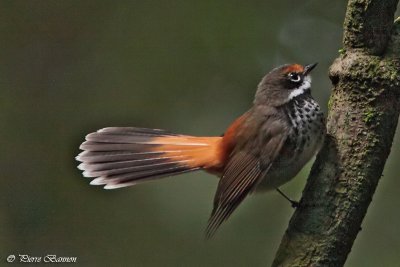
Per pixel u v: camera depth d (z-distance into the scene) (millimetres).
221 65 14336
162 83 14422
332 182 7652
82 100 14516
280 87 9688
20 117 14398
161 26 14672
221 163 9648
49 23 14938
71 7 14992
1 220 13289
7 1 14961
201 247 12844
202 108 14211
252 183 9281
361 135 7691
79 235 13188
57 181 13836
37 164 14039
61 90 14625
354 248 11945
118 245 13039
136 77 14508
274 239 12711
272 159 9266
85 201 13516
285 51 14414
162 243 12938
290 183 11492
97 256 12984
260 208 12867
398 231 12023
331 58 14445
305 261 7516
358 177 7617
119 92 14484
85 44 14852
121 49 14695
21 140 14211
